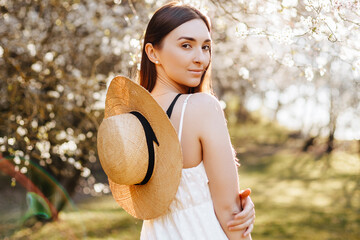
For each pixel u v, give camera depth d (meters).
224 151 1.30
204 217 1.32
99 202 8.48
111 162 1.35
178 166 1.29
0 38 4.27
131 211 1.52
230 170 1.30
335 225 6.81
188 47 1.39
